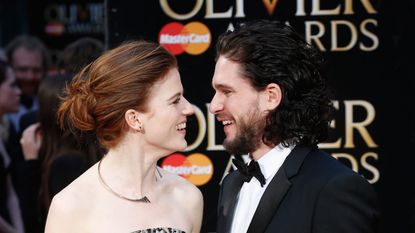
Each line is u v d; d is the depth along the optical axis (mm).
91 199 3871
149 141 3861
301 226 3629
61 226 3799
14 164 7543
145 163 3932
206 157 5531
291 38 3941
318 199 3615
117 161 3922
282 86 3885
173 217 4027
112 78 3732
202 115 5508
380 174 5438
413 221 5402
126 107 3744
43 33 12367
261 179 3875
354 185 3598
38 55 9391
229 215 4086
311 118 3945
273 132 3898
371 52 5395
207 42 5469
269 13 5426
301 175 3758
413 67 5363
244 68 3883
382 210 5438
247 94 3895
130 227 3828
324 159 3832
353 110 5434
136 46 3836
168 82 3818
